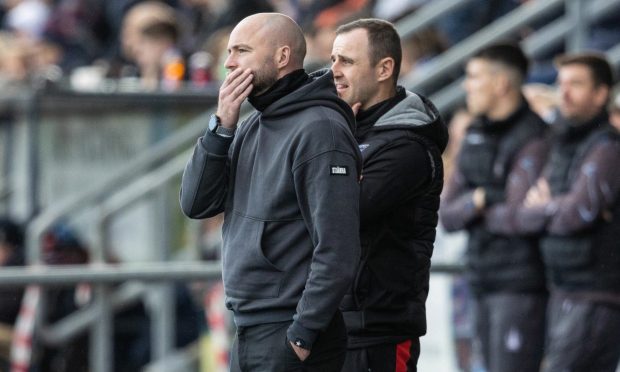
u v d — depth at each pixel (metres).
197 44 35.59
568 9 30.12
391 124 17.97
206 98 30.23
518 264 24.52
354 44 18.12
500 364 24.75
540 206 23.92
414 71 31.53
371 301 17.81
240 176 16.56
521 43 30.55
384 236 17.88
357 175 16.23
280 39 16.34
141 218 29.23
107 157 30.20
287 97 16.28
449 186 25.55
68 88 30.33
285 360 16.19
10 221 29.73
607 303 23.53
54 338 27.83
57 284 25.16
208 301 27.66
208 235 29.77
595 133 23.77
